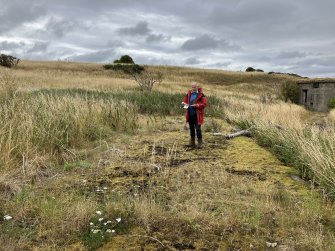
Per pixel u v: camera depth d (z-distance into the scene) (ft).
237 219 15.75
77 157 24.25
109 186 19.93
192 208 16.39
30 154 22.29
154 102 56.24
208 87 153.07
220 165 25.02
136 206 16.20
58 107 31.42
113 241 14.02
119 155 25.90
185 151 28.81
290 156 26.55
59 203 16.17
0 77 37.91
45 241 13.65
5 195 16.89
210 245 14.15
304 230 15.49
